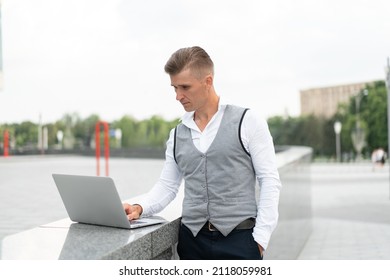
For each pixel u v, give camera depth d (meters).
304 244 7.93
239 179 2.38
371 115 47.19
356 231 8.88
